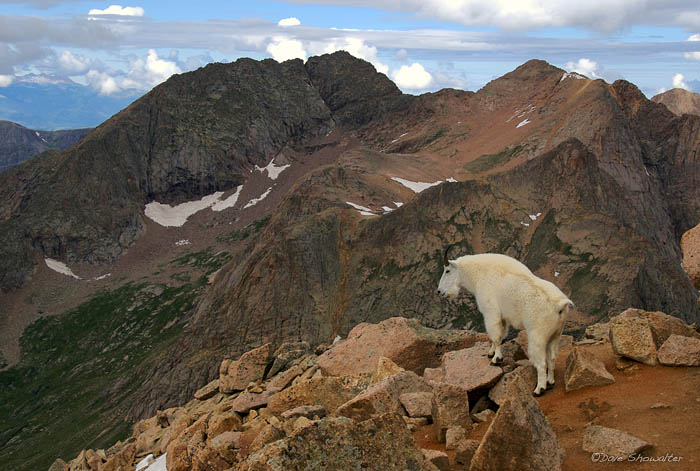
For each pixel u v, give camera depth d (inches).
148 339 7224.4
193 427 638.5
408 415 479.8
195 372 4778.5
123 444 887.1
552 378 484.7
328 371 658.2
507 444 343.6
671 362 472.4
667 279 4402.1
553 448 349.7
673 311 4259.4
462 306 4500.5
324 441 304.0
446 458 364.8
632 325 513.0
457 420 439.2
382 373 542.3
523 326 485.1
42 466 4318.4
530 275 483.8
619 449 352.2
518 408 345.7
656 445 354.6
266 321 4955.7
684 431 362.6
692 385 427.2
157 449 741.3
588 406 433.1
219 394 794.8
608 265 4451.3
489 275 507.2
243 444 502.6
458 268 532.7
